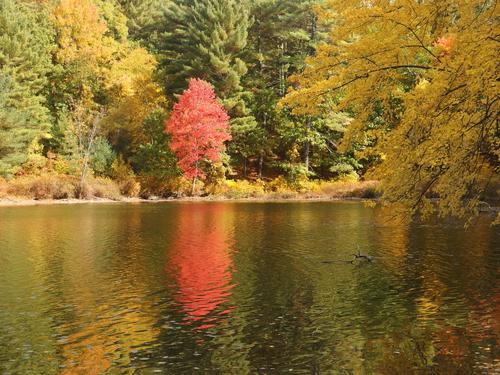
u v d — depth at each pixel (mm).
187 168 42812
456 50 6875
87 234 19609
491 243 16641
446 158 7250
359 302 10219
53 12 53750
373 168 8453
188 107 42219
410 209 8367
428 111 7160
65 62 52406
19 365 7344
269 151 48906
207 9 47625
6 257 14883
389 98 8477
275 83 51406
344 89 8320
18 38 47188
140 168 46781
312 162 48562
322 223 23234
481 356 7480
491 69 6418
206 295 10820
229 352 7746
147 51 60594
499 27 6418
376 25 7910
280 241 17750
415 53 7855
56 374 7059
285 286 11508
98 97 52562
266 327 8828
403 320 9078
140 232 20172
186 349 7891
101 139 46156
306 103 8391
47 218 25812
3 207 33438
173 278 12289
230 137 43281
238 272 12867
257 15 50344
